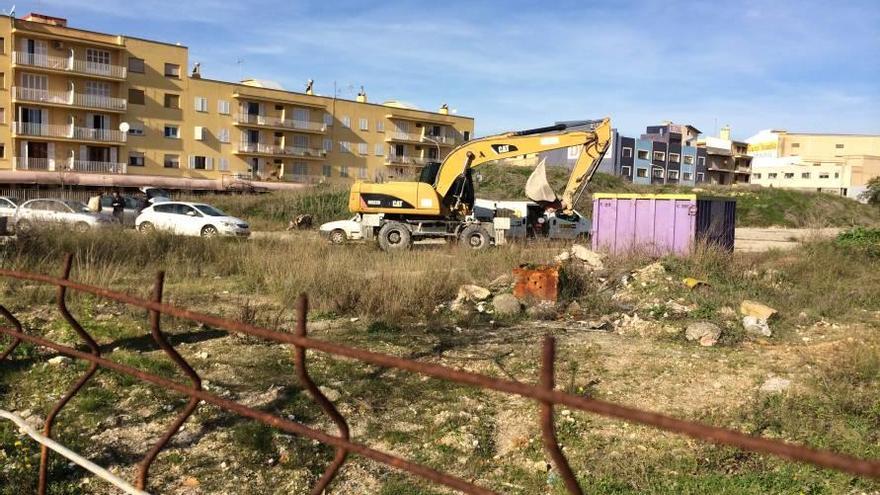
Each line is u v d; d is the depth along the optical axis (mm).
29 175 46156
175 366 6590
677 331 8453
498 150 21516
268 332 2301
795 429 5203
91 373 3199
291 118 60844
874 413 5414
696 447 4934
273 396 5883
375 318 9023
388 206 21625
